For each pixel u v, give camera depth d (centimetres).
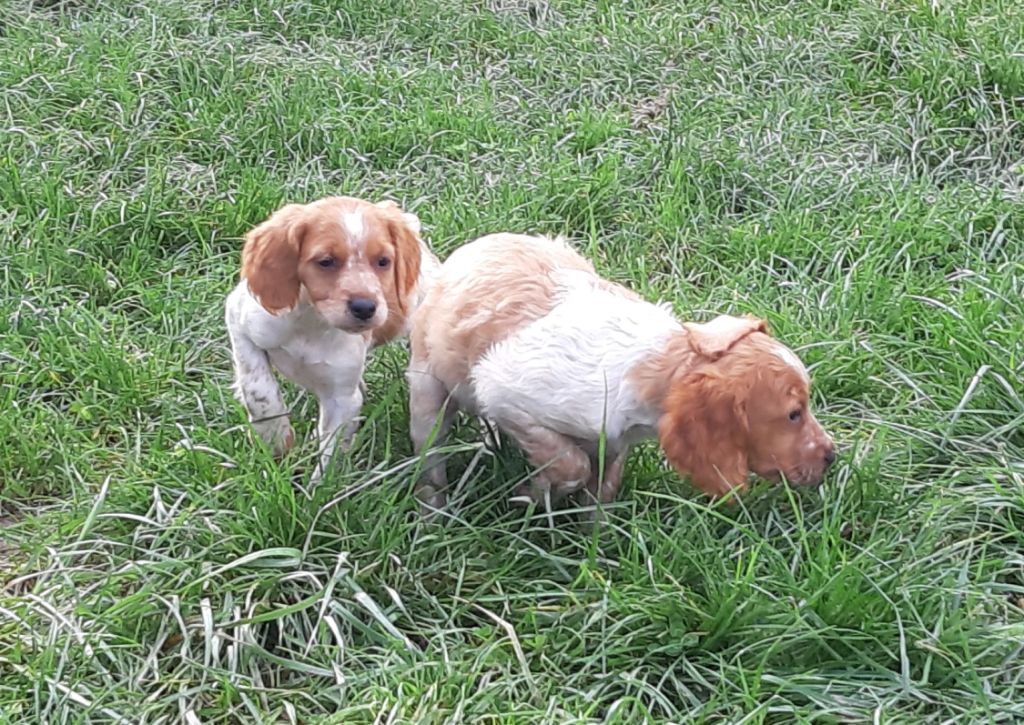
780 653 126
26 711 122
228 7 261
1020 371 155
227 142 212
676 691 126
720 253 192
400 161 212
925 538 137
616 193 203
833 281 184
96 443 156
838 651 127
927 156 216
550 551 139
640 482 146
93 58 234
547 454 137
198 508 140
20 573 137
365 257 137
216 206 194
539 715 120
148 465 150
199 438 151
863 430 156
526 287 139
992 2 255
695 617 128
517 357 136
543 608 132
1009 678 125
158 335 172
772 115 225
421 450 146
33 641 127
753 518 141
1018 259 184
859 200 200
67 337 168
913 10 249
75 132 212
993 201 195
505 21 263
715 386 132
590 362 135
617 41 253
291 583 133
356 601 131
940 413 154
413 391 146
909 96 228
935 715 122
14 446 153
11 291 177
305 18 259
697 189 204
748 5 269
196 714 123
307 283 137
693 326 137
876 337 168
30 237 186
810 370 161
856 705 122
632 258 189
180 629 128
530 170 209
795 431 134
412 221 147
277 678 127
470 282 141
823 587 127
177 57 232
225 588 131
